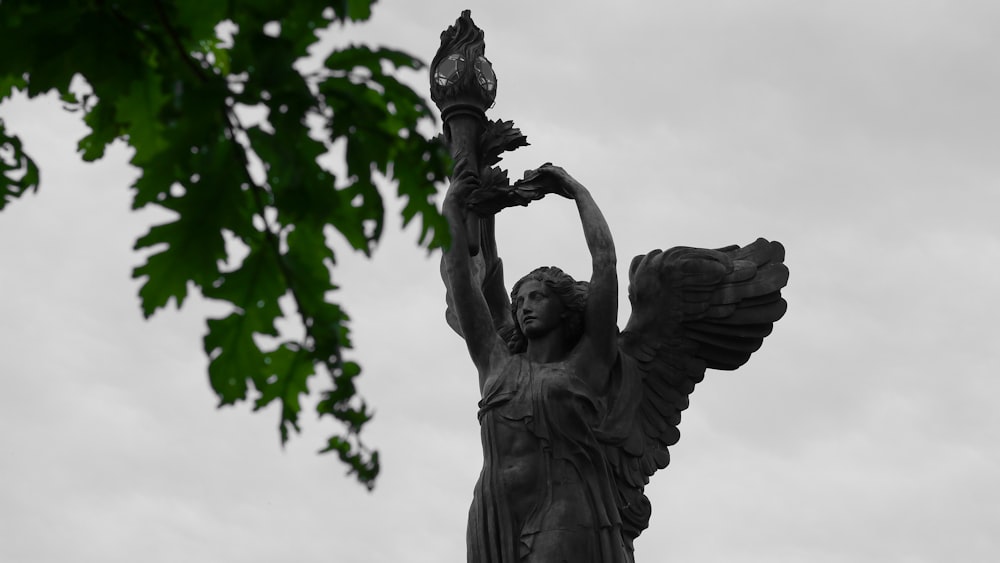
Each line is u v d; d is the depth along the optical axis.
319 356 7.44
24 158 8.97
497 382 19.38
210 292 7.32
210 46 7.57
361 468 7.57
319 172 7.20
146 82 7.32
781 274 20.88
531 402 19.08
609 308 19.44
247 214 7.27
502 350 19.83
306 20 7.02
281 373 7.59
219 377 7.56
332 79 7.07
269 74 6.85
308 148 7.14
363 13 7.38
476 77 20.91
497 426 19.11
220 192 7.07
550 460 18.88
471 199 20.27
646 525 19.52
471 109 20.86
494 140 20.81
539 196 20.34
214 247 7.16
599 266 19.56
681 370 20.47
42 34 6.96
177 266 7.18
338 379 7.49
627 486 19.44
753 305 20.67
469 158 20.56
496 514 18.70
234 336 7.50
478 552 18.66
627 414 19.58
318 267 7.52
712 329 20.59
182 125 6.89
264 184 7.32
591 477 18.92
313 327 7.43
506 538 18.58
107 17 6.95
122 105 7.43
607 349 19.53
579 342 19.66
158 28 7.07
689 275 20.73
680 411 20.34
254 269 7.36
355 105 7.05
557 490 18.72
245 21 7.04
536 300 19.77
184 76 7.05
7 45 6.97
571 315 19.81
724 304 20.64
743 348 20.62
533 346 19.72
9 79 8.56
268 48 6.84
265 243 7.31
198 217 7.09
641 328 20.50
